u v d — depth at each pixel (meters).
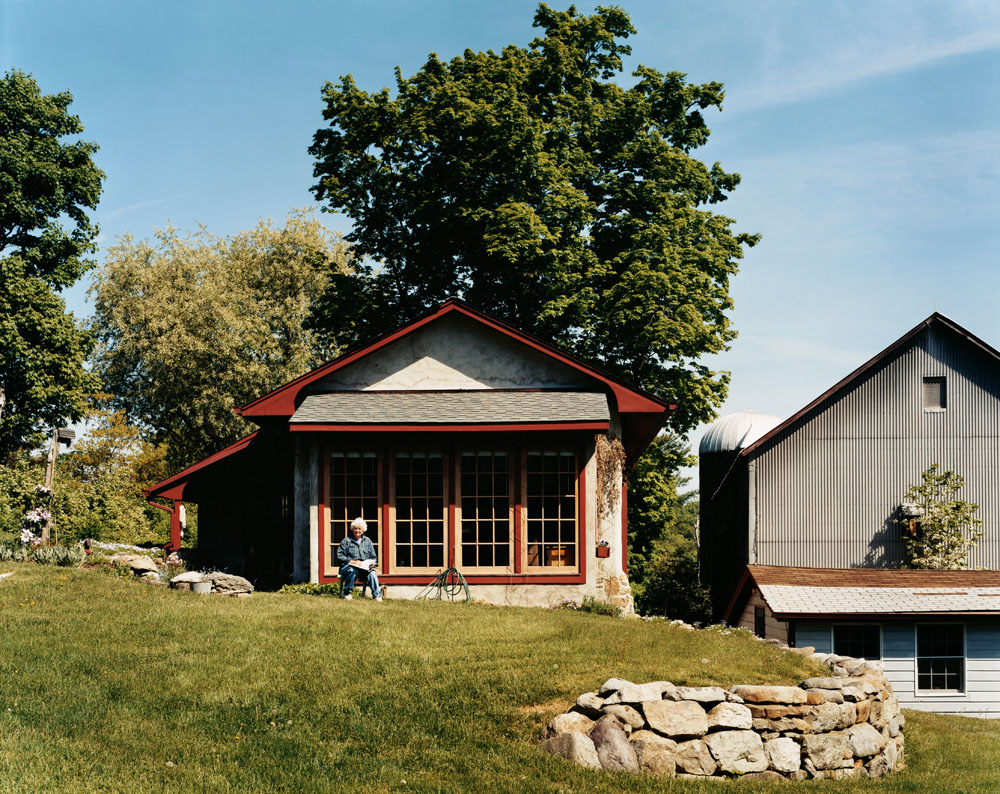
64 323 37.56
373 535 20.23
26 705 11.42
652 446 36.53
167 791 9.34
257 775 9.96
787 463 30.45
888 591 24.38
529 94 32.38
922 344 30.23
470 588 19.97
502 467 20.36
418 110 30.55
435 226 30.59
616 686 11.45
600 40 33.66
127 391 49.72
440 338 21.70
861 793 10.90
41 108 38.06
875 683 12.84
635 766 10.88
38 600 16.53
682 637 15.35
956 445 29.94
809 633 23.44
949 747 14.37
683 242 31.09
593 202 31.05
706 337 30.69
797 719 11.61
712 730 11.29
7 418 37.44
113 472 42.88
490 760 10.67
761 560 30.23
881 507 30.05
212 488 27.41
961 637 23.34
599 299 30.34
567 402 20.61
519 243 28.27
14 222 37.56
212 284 47.62
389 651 13.82
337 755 10.59
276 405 21.23
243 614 15.94
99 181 39.53
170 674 12.88
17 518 31.69
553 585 20.02
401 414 20.11
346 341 34.62
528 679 12.52
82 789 9.16
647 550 40.00
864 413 30.31
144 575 20.69
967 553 29.22
